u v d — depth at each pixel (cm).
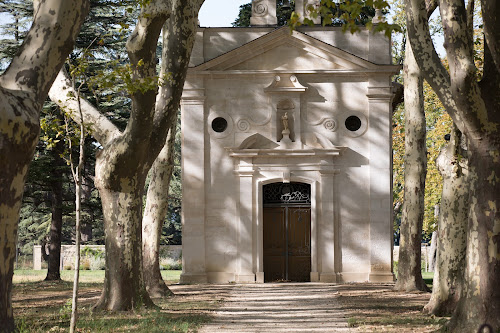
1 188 939
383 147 2828
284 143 2828
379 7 993
